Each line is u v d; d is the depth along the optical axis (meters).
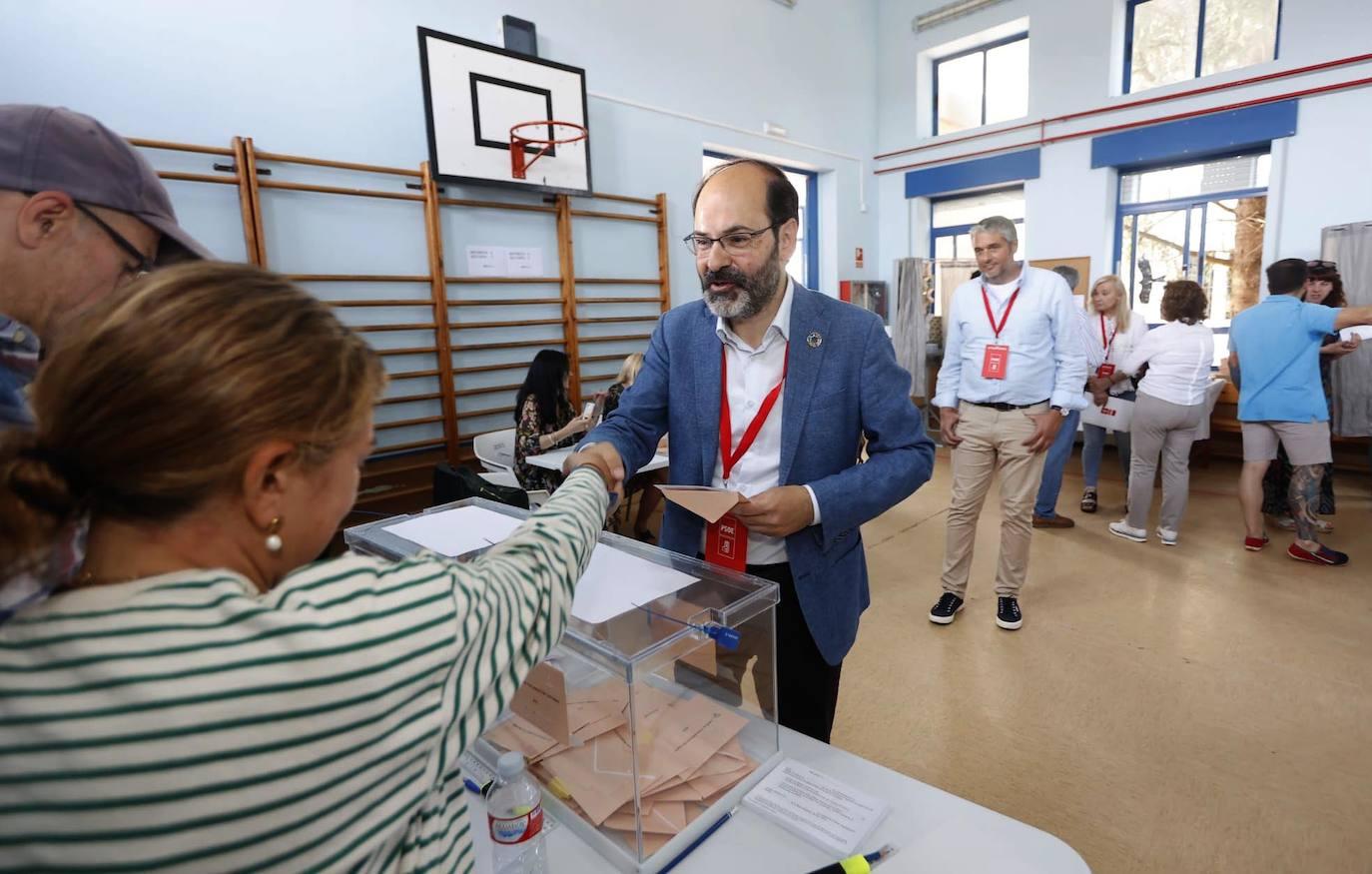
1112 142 5.04
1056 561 3.12
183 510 0.36
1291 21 4.29
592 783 0.75
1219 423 4.61
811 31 5.74
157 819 0.32
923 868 0.68
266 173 3.06
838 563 1.16
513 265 4.02
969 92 6.01
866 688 2.18
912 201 6.35
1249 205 4.67
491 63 3.68
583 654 0.76
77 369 0.34
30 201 0.59
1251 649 2.28
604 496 0.66
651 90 4.61
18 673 0.32
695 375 1.19
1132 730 1.91
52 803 0.32
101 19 2.65
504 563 0.48
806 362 1.11
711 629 0.77
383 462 3.60
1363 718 1.90
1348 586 2.71
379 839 0.39
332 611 0.37
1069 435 3.50
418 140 3.57
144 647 0.33
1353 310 2.67
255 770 0.33
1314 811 1.58
